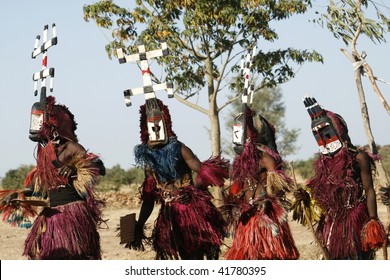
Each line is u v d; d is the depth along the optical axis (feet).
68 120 30.32
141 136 31.55
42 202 29.63
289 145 164.14
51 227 29.32
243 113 31.40
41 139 30.01
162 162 31.01
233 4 69.92
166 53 31.30
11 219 31.22
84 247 29.22
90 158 29.48
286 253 30.04
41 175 29.78
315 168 30.89
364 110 37.42
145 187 31.83
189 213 31.04
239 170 31.17
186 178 31.48
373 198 30.19
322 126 30.19
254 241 30.07
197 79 74.28
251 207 30.50
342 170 30.07
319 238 31.96
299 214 32.50
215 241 31.19
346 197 30.07
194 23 68.54
